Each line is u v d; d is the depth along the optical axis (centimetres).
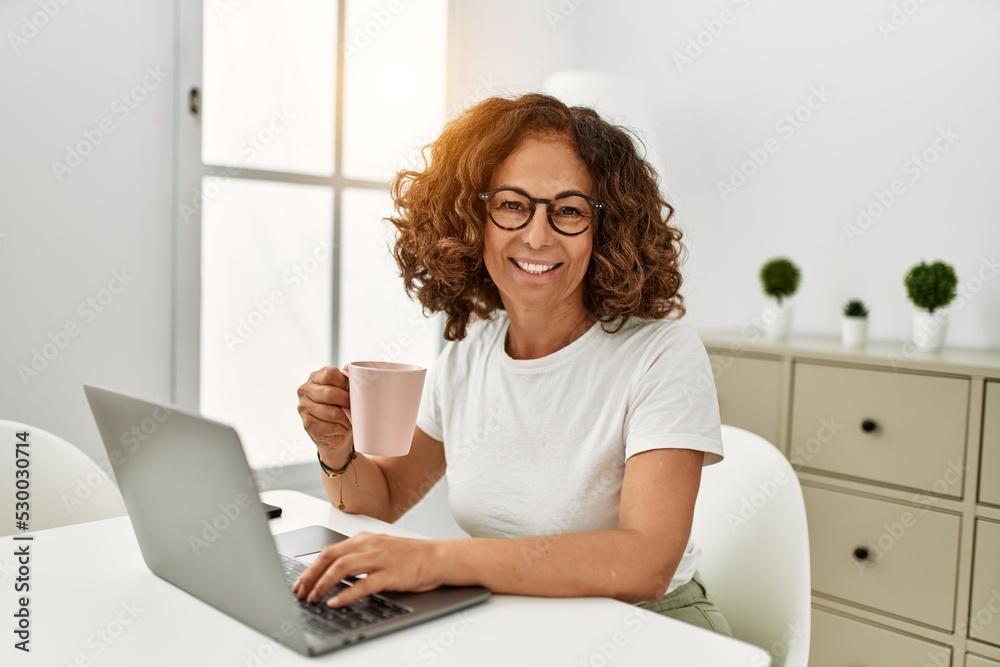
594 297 120
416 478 136
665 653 79
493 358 127
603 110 280
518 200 115
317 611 84
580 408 116
